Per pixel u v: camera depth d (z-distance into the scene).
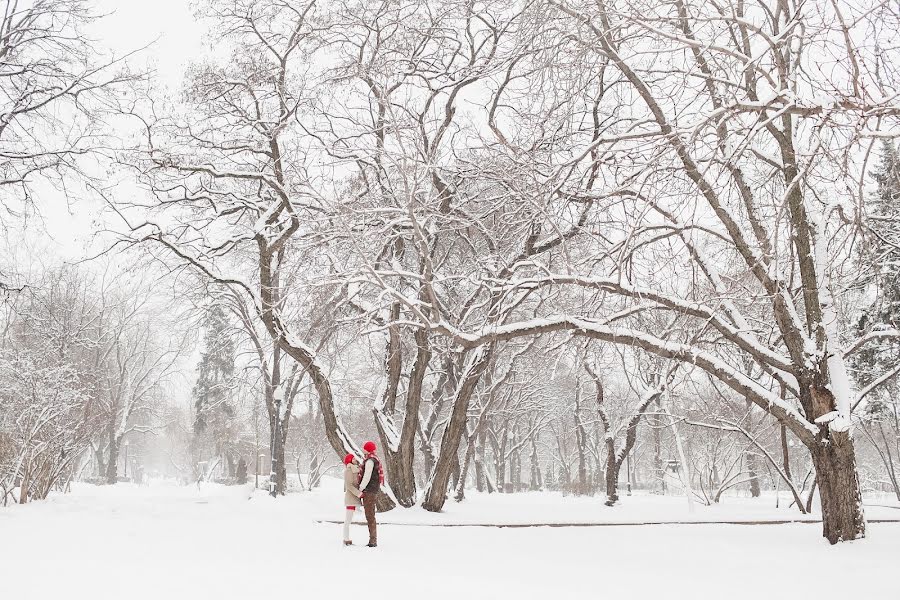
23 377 22.50
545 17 12.77
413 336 23.55
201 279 23.23
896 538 12.75
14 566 9.41
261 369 30.64
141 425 59.97
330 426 20.91
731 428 20.55
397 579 9.12
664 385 23.81
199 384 50.31
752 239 13.88
